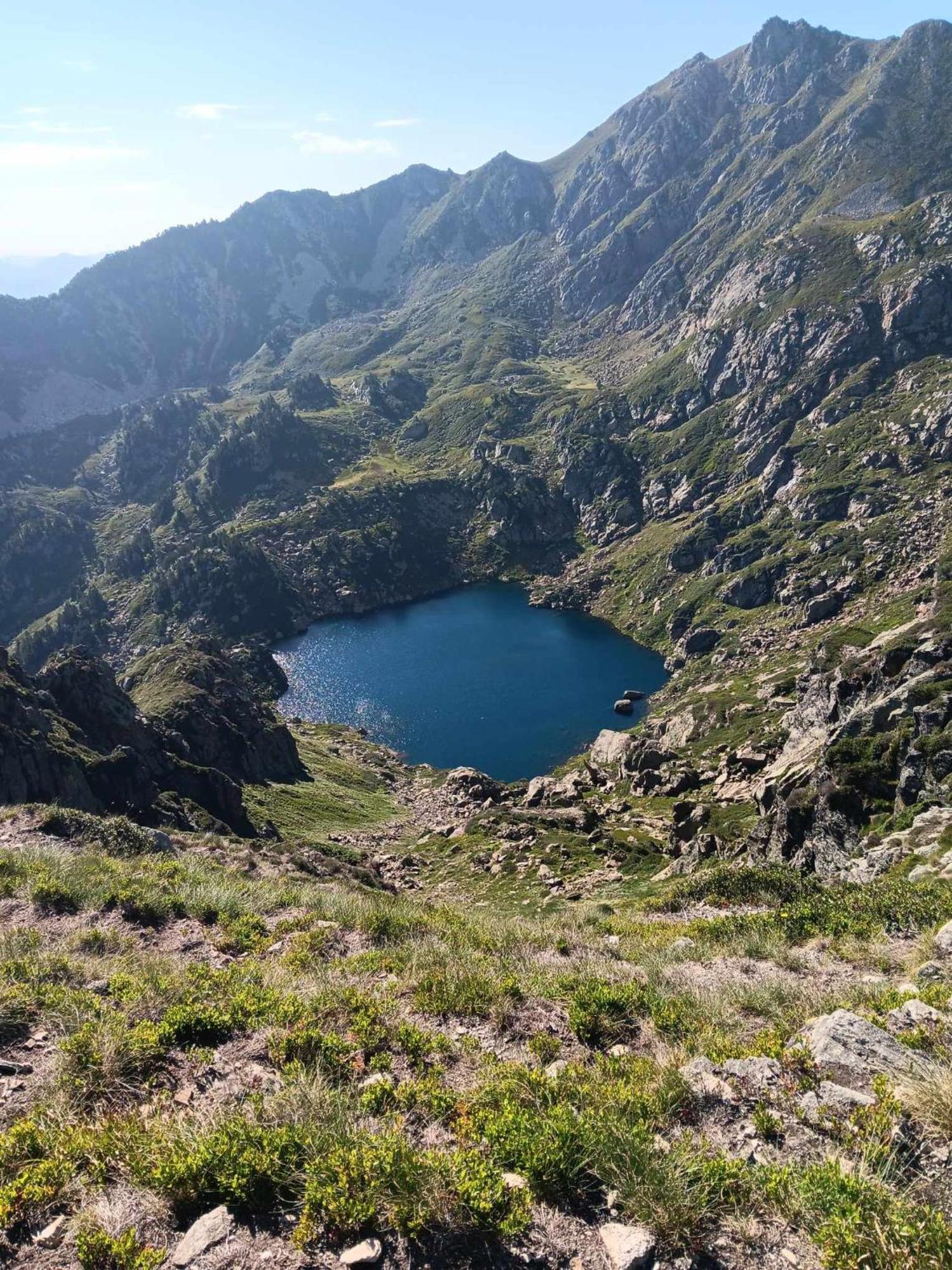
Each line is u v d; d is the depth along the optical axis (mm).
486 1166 7270
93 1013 11094
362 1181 7031
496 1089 9195
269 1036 10508
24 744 59219
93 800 61625
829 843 39125
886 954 15531
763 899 25203
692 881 28031
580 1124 7953
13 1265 6527
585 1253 6648
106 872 19609
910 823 33656
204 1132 7941
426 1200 6801
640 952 17109
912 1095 8195
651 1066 10219
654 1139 8008
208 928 16891
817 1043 9719
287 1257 6504
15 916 16250
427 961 14703
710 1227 6832
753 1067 9398
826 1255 6184
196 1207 7141
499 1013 12133
